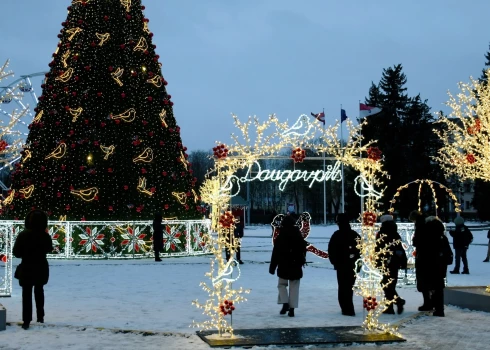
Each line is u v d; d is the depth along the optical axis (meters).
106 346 9.35
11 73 14.80
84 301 14.05
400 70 70.12
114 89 27.14
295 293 12.26
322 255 25.69
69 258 25.28
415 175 64.25
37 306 11.31
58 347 9.27
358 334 10.24
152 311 12.66
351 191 67.50
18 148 16.16
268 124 12.58
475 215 91.62
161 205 27.16
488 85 14.95
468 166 15.48
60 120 26.77
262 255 29.09
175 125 28.78
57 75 27.31
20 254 10.92
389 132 67.94
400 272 18.11
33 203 26.14
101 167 26.38
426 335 10.43
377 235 13.03
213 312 12.57
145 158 26.83
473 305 13.33
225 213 10.45
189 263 24.08
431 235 12.65
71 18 28.16
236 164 11.17
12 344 9.48
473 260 26.73
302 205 100.69
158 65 28.70
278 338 9.88
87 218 26.02
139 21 28.52
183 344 9.54
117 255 25.64
